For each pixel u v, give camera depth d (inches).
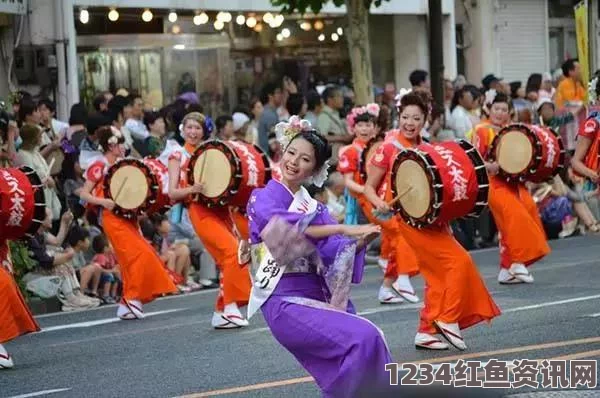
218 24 922.7
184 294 669.9
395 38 1062.4
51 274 622.8
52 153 663.1
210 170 526.6
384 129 595.8
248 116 813.9
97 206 584.7
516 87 919.7
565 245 791.7
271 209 323.9
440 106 796.6
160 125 722.8
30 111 679.1
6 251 464.8
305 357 322.3
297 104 789.9
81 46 858.1
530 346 431.2
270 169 536.1
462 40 1150.3
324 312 319.6
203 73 917.8
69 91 830.5
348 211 669.3
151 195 567.5
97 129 651.5
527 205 602.2
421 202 430.9
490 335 459.2
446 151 435.5
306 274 325.4
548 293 563.5
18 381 428.1
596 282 597.3
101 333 532.1
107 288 653.3
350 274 322.0
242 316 523.2
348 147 589.3
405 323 501.0
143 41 885.2
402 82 1067.3
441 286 433.7
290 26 965.8
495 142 595.2
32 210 458.3
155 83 892.6
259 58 951.0
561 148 594.2
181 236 689.6
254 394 378.6
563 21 1222.3
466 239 797.9
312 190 645.9
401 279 562.6
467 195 431.8
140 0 864.9
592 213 868.6
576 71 877.8
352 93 898.1
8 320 451.8
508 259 599.8
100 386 410.6
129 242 569.6
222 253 518.9
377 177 474.3
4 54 821.9
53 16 824.3
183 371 426.3
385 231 561.6
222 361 440.5
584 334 451.8
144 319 569.9
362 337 313.7
